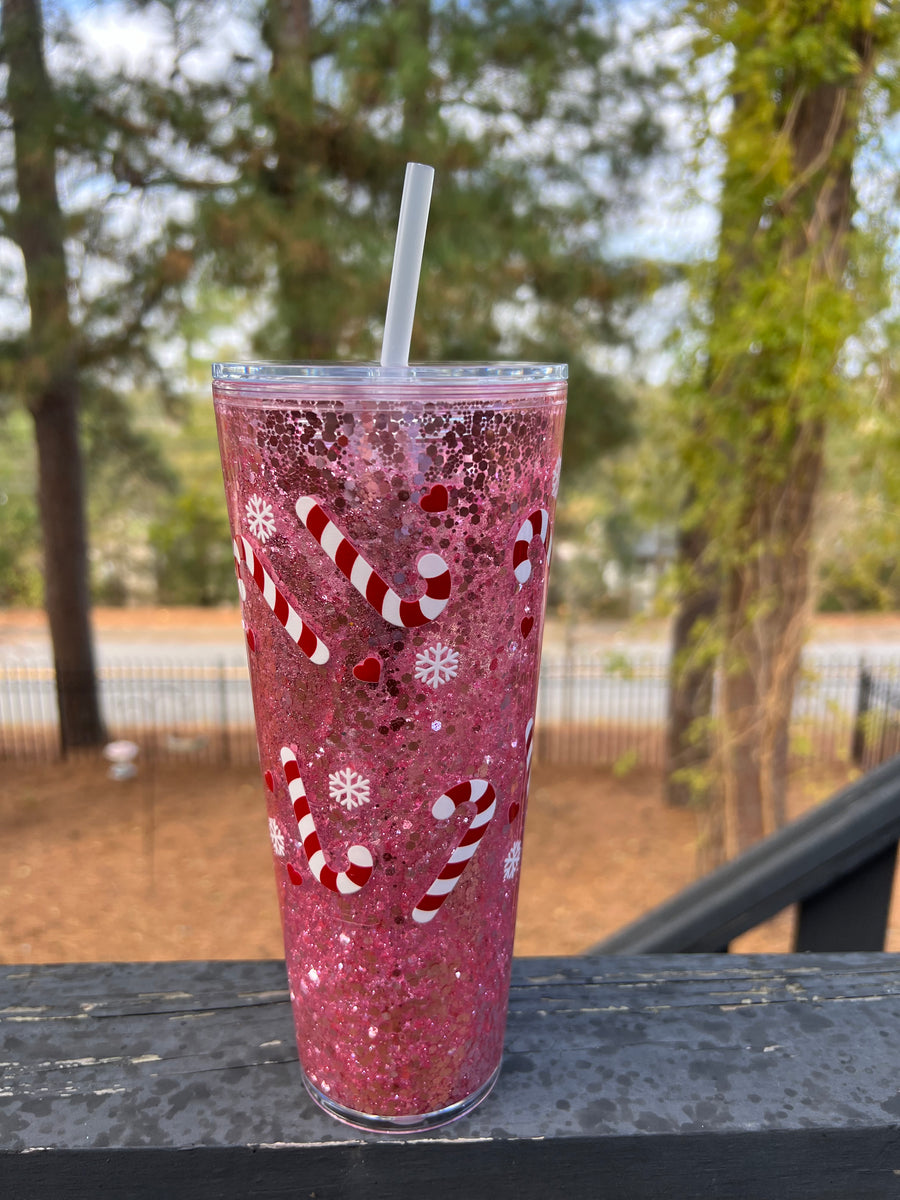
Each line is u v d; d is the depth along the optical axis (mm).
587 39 5578
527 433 486
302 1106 587
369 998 540
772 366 4039
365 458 458
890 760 800
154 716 9156
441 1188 569
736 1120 579
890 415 3908
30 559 13273
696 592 5793
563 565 11477
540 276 6223
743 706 5059
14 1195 562
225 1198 567
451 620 483
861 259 3770
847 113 3635
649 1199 583
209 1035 654
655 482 5168
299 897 547
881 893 795
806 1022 673
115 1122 573
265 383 463
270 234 5605
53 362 6285
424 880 521
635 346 6570
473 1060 571
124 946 5621
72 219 5758
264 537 489
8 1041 645
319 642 488
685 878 6480
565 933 5785
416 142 5363
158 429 8578
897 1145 583
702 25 3678
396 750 497
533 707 555
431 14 5586
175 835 7090
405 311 483
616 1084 610
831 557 4730
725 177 3809
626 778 8359
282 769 528
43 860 6691
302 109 5367
